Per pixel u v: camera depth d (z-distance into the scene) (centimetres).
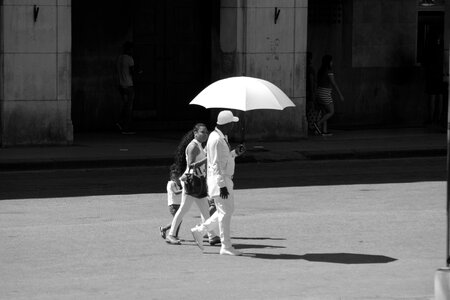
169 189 3033
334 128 6153
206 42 6059
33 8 4991
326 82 5700
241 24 5394
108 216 3375
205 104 2855
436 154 5238
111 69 5825
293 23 5466
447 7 6000
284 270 2630
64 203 3625
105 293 2345
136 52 5941
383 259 2772
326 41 6238
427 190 4019
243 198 3778
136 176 4359
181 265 2686
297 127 5509
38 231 3111
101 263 2694
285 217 3394
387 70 6397
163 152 4928
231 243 2903
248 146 5203
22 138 5041
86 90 5784
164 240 3014
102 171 4525
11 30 4972
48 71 5056
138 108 5972
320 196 3838
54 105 5081
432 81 6153
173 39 6006
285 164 4841
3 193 3847
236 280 2502
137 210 3497
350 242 2998
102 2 5784
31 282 2464
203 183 2914
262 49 5425
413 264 2708
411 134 5888
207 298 2295
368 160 5034
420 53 6588
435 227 3244
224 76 5466
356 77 6319
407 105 6462
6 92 4988
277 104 2859
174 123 6022
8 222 3253
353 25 6272
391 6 6359
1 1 4941
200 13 6044
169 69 6019
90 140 5400
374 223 3300
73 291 2367
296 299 2278
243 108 2814
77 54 5747
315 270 2630
